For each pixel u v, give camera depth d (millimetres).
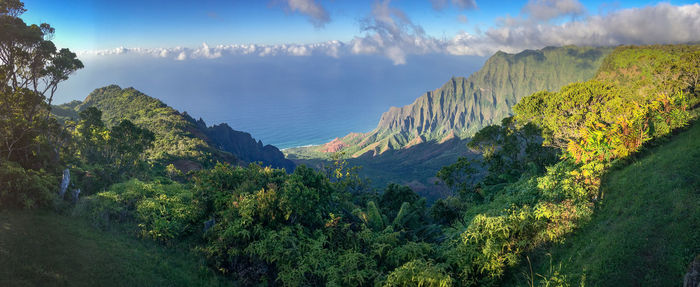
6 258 9055
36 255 9766
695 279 6188
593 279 8078
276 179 18125
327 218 16062
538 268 10070
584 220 10789
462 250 11484
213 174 17031
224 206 15422
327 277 11812
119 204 15906
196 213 15297
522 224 11070
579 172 13883
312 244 13242
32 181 13992
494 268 10367
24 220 11977
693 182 9195
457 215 23453
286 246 12781
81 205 14922
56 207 14125
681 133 14445
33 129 21859
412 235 17469
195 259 12688
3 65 21750
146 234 13422
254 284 11922
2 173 13242
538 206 12320
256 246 12445
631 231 8750
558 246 10453
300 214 14453
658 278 7160
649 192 9953
